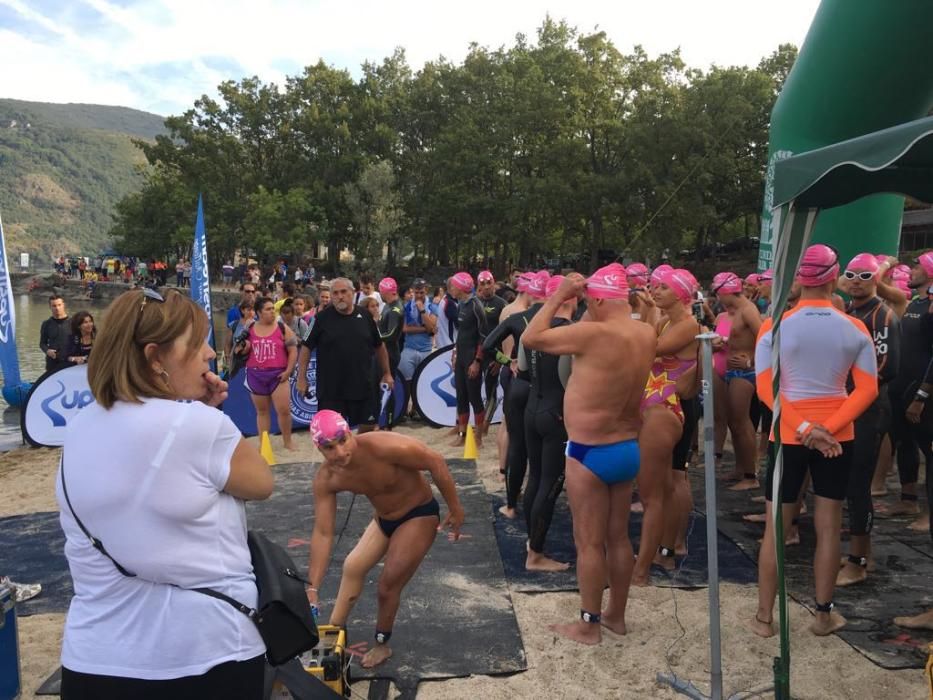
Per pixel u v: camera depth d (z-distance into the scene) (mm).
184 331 1716
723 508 6117
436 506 3648
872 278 5059
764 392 3838
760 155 48844
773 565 3898
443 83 56969
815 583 4285
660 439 4391
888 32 7371
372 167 54969
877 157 2625
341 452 3223
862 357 3654
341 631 3377
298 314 10031
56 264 70938
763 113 47125
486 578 4727
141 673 1604
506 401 5859
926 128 2424
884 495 6516
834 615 4027
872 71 7609
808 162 2984
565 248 56500
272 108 65375
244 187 64688
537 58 51562
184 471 1615
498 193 51531
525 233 48281
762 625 3943
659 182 44281
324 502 3477
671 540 4898
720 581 4664
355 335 6910
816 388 3760
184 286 55938
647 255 44344
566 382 4465
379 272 55656
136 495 1583
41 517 6340
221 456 1668
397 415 9930
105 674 1605
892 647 3770
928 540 5336
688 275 4398
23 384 12352
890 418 5672
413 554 3555
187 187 66250
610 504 3877
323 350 6922
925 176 3424
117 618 1633
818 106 8078
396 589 3607
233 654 1669
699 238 52094
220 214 62875
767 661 3680
